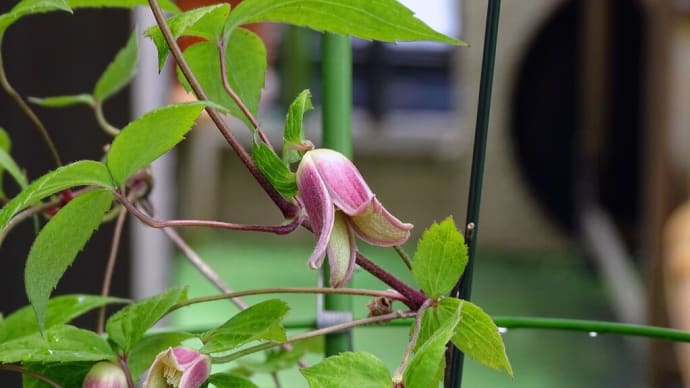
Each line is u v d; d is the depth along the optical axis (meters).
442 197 2.79
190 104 0.39
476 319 0.42
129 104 0.84
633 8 2.43
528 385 1.92
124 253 0.88
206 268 0.55
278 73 2.80
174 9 0.48
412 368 0.38
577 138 2.64
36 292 0.41
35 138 0.84
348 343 0.53
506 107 2.67
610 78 2.48
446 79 2.92
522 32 2.61
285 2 0.43
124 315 0.45
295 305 2.19
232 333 0.42
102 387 0.43
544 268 2.57
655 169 1.67
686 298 1.56
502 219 2.72
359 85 2.87
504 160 2.70
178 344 0.46
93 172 0.41
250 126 0.43
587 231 2.50
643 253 2.25
